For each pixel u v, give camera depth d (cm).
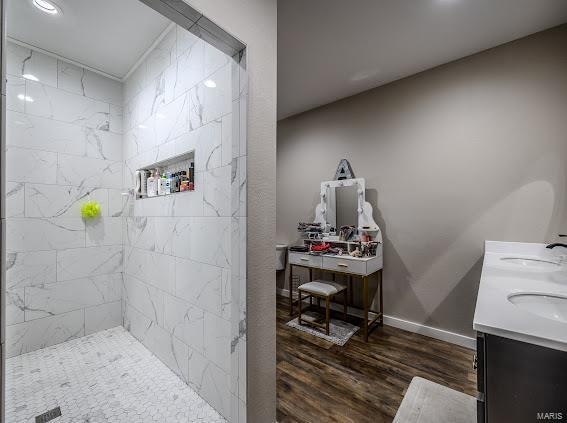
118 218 268
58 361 206
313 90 287
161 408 158
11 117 210
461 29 192
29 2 171
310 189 342
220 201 150
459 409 156
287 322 282
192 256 173
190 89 176
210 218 158
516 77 204
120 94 272
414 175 255
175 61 191
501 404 77
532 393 73
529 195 201
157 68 213
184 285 180
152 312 217
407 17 179
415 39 203
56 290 231
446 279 239
